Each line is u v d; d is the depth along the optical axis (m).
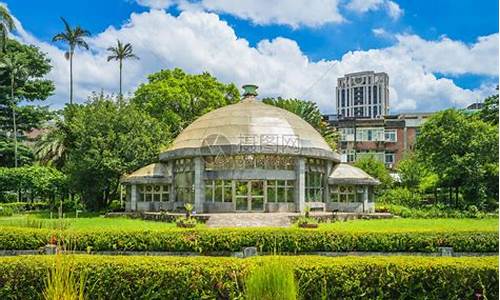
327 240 14.85
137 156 39.88
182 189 36.66
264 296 5.66
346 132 70.38
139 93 53.09
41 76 62.00
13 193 52.25
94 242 14.66
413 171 52.59
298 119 40.00
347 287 8.52
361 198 38.09
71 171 40.12
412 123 69.31
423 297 8.58
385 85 125.62
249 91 41.69
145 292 8.48
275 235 14.73
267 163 34.75
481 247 15.21
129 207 38.53
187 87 53.84
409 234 15.16
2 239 14.57
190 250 14.70
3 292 8.35
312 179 37.06
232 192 34.41
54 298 5.88
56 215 37.19
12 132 60.72
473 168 39.72
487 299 8.48
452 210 37.97
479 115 51.50
